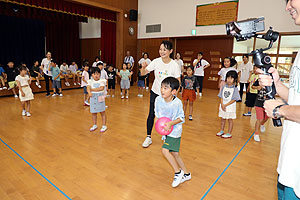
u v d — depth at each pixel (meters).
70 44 11.80
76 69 9.05
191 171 2.27
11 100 5.70
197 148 2.87
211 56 8.41
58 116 4.25
